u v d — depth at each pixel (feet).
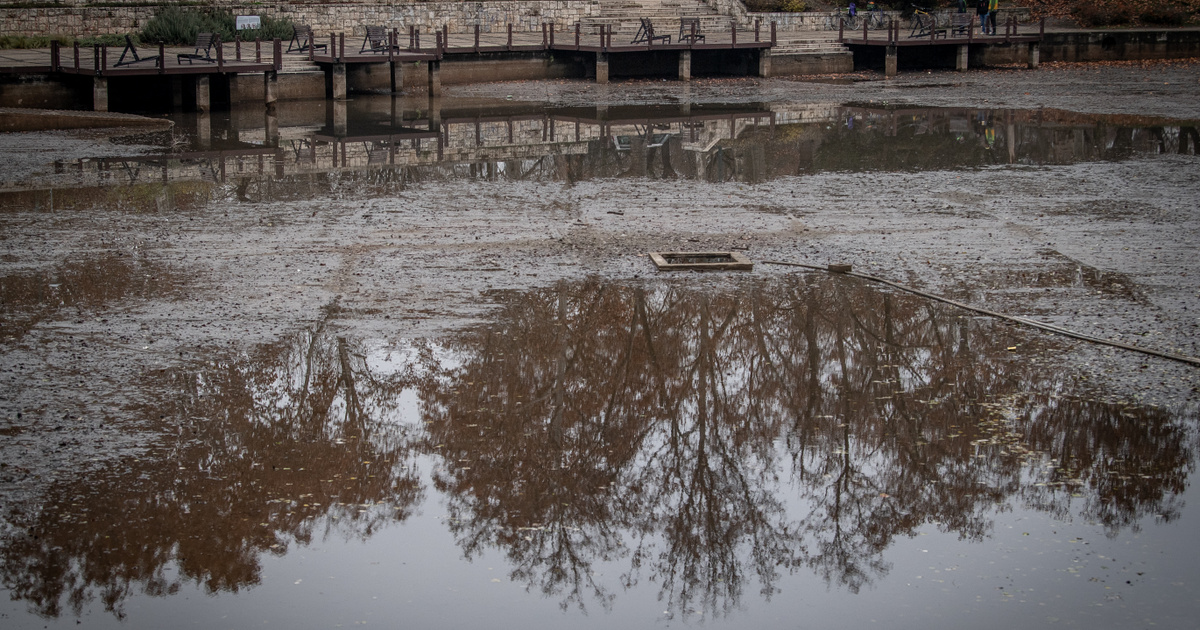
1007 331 30.53
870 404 25.82
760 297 33.65
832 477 22.34
